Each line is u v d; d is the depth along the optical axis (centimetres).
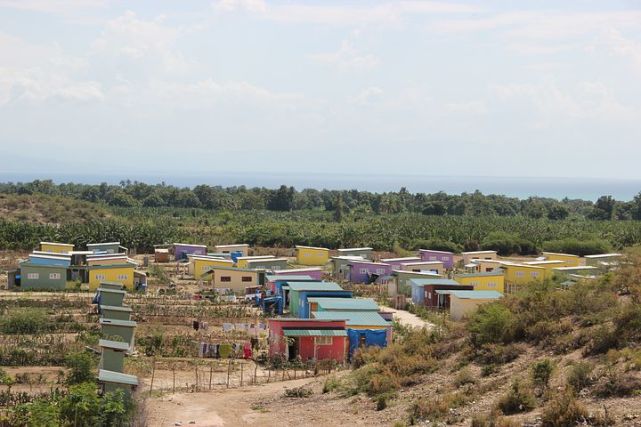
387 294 7181
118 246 9244
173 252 9575
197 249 9469
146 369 4000
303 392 3431
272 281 6638
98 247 9062
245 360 4428
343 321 4500
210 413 3108
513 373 2952
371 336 4478
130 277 6962
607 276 3794
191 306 6072
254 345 4678
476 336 3456
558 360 2936
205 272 7556
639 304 2983
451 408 2714
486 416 2502
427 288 6444
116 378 2841
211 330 5156
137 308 5778
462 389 2938
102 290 5184
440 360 3469
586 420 2255
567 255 8725
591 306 3347
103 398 2653
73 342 4350
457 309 5575
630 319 2908
